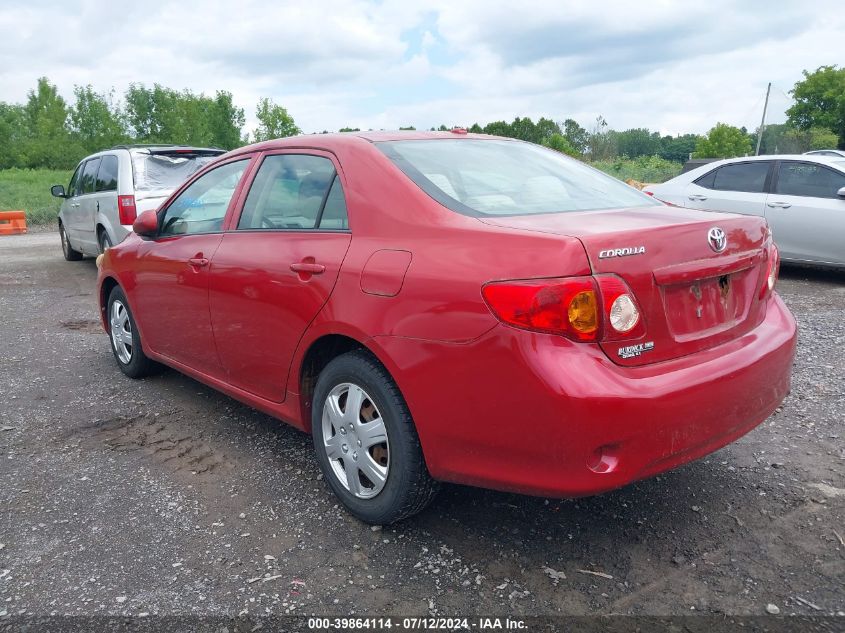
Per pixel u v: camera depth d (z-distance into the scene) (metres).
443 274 2.50
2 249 13.99
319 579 2.59
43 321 7.09
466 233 2.55
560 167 3.52
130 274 4.57
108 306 5.18
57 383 4.97
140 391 4.77
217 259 3.66
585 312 2.25
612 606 2.41
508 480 2.42
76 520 3.04
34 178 40.56
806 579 2.54
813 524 2.90
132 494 3.28
